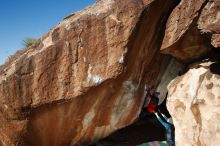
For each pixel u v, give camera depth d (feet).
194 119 15.31
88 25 15.14
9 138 16.46
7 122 16.02
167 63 17.97
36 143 16.62
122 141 20.27
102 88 15.61
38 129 16.17
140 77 16.84
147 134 21.50
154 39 16.12
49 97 15.28
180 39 15.25
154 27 15.58
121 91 16.29
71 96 15.33
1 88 15.31
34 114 15.66
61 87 15.29
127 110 17.21
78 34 15.19
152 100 18.28
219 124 14.23
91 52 15.16
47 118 15.90
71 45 15.20
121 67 15.08
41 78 15.17
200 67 16.10
